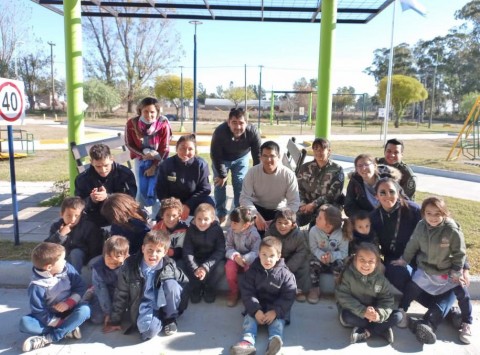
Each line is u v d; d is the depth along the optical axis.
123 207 3.75
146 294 3.12
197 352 2.93
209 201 4.43
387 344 3.06
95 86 38.47
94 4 6.93
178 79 41.59
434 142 21.20
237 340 3.10
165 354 2.90
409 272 3.42
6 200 6.57
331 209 3.73
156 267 3.20
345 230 3.72
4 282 3.95
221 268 3.77
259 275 3.25
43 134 21.06
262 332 3.22
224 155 4.99
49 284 3.00
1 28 37.53
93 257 3.80
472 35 54.06
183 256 3.68
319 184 4.42
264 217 4.45
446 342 3.09
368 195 4.07
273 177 4.21
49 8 6.79
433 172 10.72
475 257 4.19
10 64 40.22
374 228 3.76
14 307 3.51
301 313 3.51
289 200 4.24
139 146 4.86
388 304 3.14
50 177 8.65
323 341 3.09
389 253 3.77
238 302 3.70
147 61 39.66
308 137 21.03
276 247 3.21
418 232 3.32
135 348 2.97
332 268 3.75
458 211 6.07
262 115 53.97
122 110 44.78
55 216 5.64
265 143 4.10
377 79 62.38
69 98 5.51
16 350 2.92
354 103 56.06
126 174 4.31
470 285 3.72
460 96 55.66
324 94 5.53
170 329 3.15
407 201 3.73
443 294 3.23
